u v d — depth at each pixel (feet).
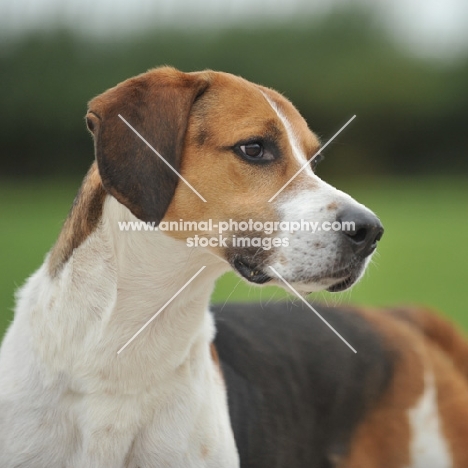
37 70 125.18
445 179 131.85
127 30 134.72
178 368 16.96
